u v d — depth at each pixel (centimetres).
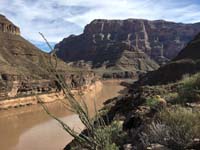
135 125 885
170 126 611
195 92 1064
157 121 655
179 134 575
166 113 703
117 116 1321
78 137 434
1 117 6234
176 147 555
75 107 424
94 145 432
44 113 6744
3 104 7562
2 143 3841
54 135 4172
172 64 6347
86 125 431
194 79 1226
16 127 5019
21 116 6372
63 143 3700
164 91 1499
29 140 3956
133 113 986
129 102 1554
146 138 615
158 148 543
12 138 4138
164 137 582
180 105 884
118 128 881
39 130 4634
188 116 634
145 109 992
